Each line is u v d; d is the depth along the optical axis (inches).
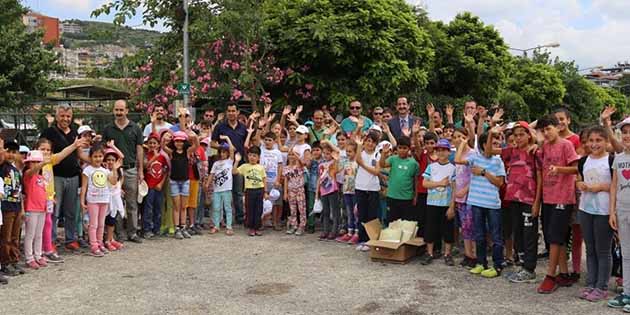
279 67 555.5
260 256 302.4
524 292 237.6
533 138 258.2
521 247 273.0
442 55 830.5
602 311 212.1
